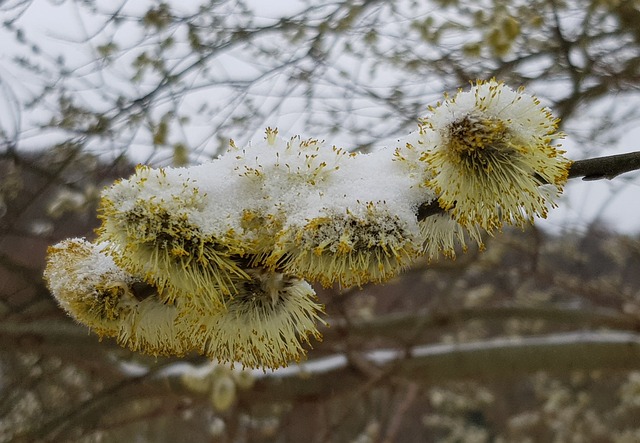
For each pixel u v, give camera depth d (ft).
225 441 1.47
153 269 0.53
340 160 0.55
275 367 0.57
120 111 1.23
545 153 0.52
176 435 2.00
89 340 1.41
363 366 1.44
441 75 1.40
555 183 0.53
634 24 1.31
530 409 2.96
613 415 2.56
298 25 1.31
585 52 1.34
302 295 0.58
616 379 2.44
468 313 1.62
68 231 1.48
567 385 2.63
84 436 1.48
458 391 2.64
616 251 2.26
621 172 0.55
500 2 1.28
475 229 0.56
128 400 1.39
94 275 0.58
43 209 1.49
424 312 1.80
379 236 0.51
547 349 1.40
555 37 1.37
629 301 1.73
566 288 1.82
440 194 0.53
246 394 1.40
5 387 1.57
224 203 0.54
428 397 2.55
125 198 0.53
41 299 1.44
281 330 0.57
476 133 0.52
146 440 1.99
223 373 1.27
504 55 1.27
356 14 1.31
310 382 1.42
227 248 0.54
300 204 0.53
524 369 1.40
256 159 0.55
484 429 3.13
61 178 1.33
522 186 0.52
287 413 1.60
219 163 0.56
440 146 0.52
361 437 2.01
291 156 0.55
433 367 1.44
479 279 2.47
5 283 1.62
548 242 2.22
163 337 0.58
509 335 2.58
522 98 0.53
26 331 1.42
